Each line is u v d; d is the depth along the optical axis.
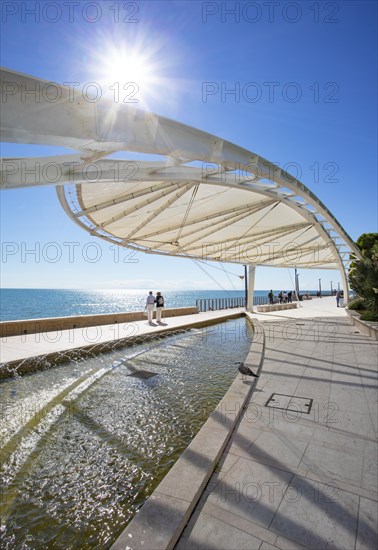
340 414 5.22
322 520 2.83
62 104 3.74
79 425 5.48
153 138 5.10
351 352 9.98
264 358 9.44
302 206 14.56
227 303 34.75
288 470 3.62
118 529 3.18
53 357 9.51
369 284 15.35
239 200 13.17
